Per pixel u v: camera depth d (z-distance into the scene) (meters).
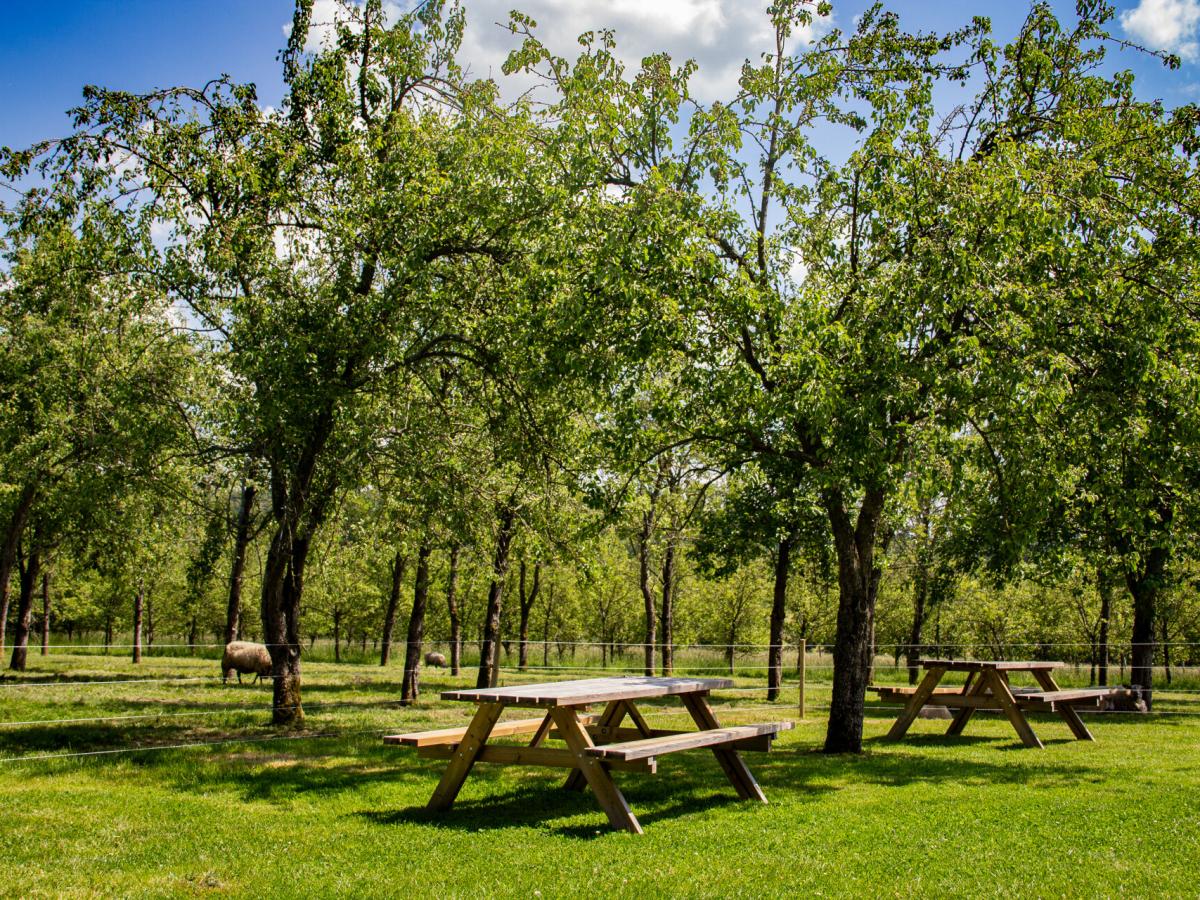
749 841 6.68
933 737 14.03
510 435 15.34
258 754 11.24
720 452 13.92
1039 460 10.59
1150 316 10.80
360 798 8.41
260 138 14.22
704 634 46.94
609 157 13.07
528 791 8.70
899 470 10.73
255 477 16.08
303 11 14.88
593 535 13.75
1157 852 6.40
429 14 15.23
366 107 15.72
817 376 10.41
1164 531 16.47
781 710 18.50
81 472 17.25
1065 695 13.31
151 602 49.00
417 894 5.37
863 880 5.66
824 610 41.81
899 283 10.91
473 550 16.00
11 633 47.91
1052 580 20.80
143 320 17.16
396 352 14.30
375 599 43.34
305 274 15.25
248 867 5.97
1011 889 5.48
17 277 18.45
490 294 14.78
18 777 9.59
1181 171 12.13
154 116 13.69
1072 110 12.16
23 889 5.49
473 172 14.29
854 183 12.73
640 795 8.59
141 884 5.60
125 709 17.06
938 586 25.89
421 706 19.11
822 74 12.59
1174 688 32.91
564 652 48.38
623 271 11.12
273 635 14.87
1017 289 10.53
